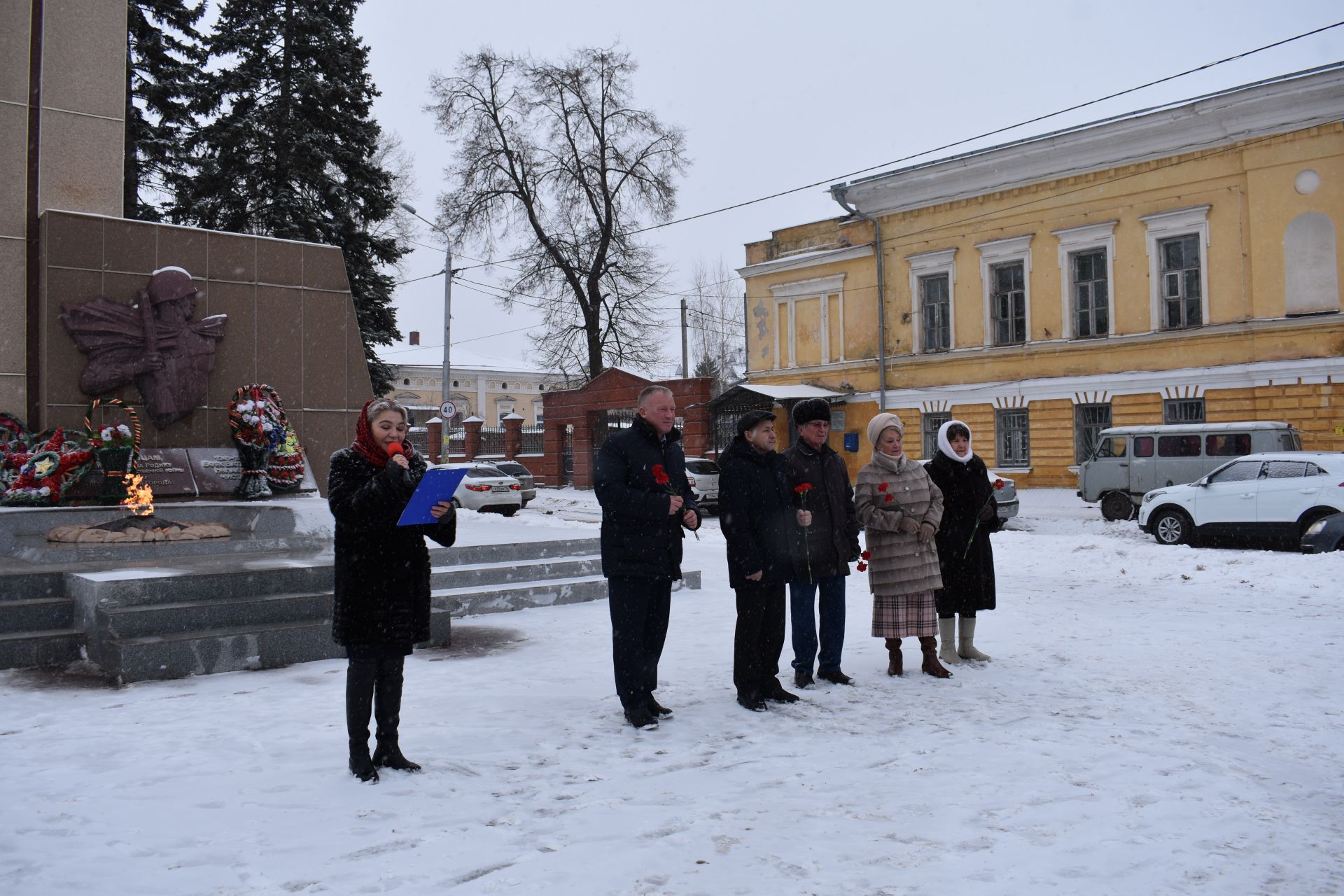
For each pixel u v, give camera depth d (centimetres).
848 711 535
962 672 638
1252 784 411
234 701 552
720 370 6009
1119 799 391
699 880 311
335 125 2788
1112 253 2555
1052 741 474
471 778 414
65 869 318
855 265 3117
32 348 1009
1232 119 2331
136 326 1020
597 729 496
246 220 2703
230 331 1097
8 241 1005
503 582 930
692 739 478
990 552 674
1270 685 595
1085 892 304
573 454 3534
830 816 371
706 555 1429
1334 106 2191
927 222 2928
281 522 964
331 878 311
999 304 2808
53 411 976
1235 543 1518
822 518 598
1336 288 2198
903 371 2998
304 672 632
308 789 399
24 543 830
